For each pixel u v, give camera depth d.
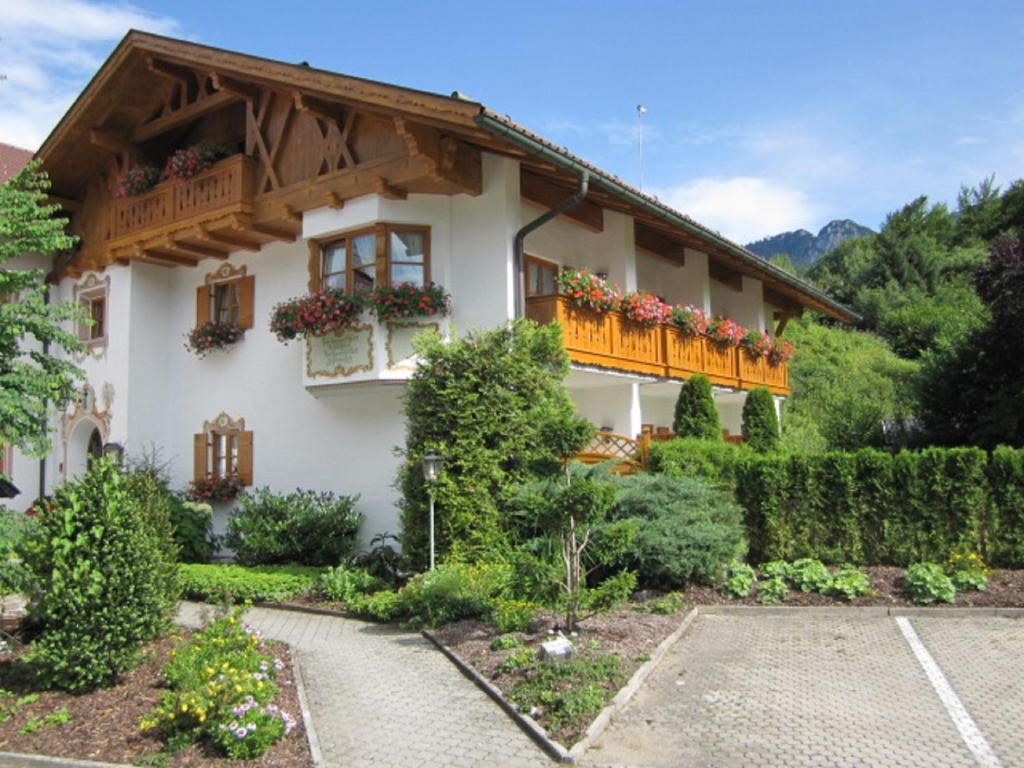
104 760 6.09
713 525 10.59
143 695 7.36
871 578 10.68
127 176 16.06
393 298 12.55
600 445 13.72
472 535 11.18
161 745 6.29
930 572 10.15
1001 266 17.95
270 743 6.21
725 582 10.55
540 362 11.98
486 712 6.87
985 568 10.67
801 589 10.45
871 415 21.91
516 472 11.54
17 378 9.09
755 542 11.73
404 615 10.39
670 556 10.14
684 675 7.54
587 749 5.95
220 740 6.11
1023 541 10.74
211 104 14.95
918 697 6.84
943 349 20.03
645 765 5.67
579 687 6.91
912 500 11.12
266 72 13.11
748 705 6.75
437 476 11.23
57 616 7.52
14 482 18.03
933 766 5.52
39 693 7.51
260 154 14.29
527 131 10.92
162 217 15.49
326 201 13.27
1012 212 51.03
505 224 12.80
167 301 17.27
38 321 9.50
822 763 5.61
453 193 13.06
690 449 12.42
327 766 5.89
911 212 57.56
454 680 7.79
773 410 16.78
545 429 8.62
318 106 12.98
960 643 8.41
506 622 8.95
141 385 16.67
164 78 15.78
